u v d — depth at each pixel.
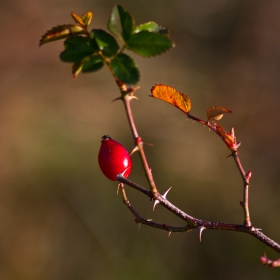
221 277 9.71
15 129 12.20
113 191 10.90
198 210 11.45
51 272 9.75
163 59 16.08
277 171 12.99
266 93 15.89
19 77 14.05
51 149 11.89
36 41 15.02
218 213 11.45
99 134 12.94
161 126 13.52
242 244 10.07
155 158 12.38
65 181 11.18
